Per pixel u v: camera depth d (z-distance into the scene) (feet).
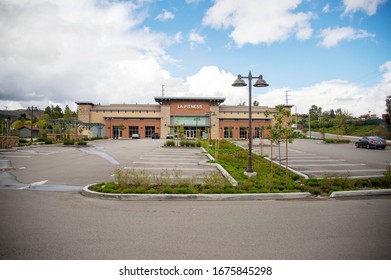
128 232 15.12
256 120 184.44
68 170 38.70
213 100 186.19
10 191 25.38
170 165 45.47
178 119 184.85
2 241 13.66
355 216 18.66
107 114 184.55
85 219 17.33
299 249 13.21
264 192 25.09
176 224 16.62
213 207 20.89
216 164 45.19
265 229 15.88
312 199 24.16
